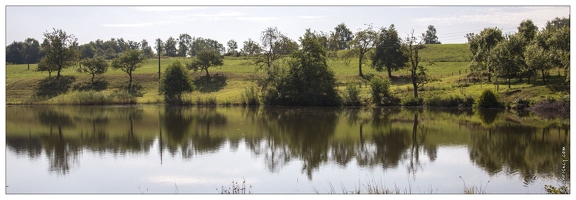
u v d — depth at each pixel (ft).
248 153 108.78
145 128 152.97
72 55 327.67
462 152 107.55
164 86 252.83
